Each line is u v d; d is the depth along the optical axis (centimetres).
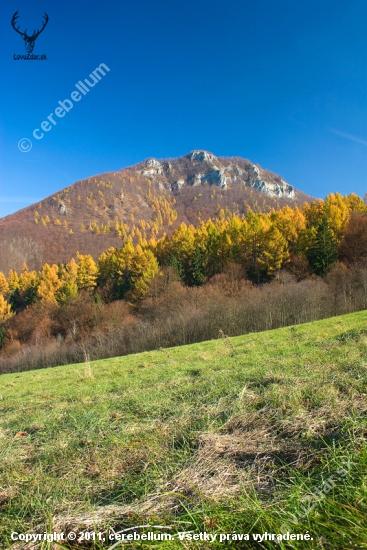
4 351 4022
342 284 3027
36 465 281
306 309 2759
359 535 144
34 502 217
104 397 564
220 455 253
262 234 4450
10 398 834
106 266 5722
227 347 1165
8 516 208
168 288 3931
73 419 423
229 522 170
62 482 241
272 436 270
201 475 226
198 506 189
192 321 2969
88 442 315
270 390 383
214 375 579
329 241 3838
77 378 1042
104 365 1391
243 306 2986
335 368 436
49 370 1823
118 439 309
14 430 433
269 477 213
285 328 1609
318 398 326
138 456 272
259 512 170
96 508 203
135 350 3036
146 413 398
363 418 252
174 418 357
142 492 217
